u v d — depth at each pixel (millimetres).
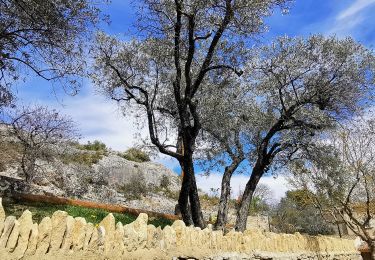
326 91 16516
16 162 23750
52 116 23938
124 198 30281
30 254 4820
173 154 14617
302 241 14414
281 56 16781
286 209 33219
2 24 11336
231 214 29141
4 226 4641
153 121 15570
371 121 16406
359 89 16641
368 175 15984
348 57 16531
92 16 12062
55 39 11633
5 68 11977
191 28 13320
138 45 16484
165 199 35062
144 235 6980
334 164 16750
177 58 14016
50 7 11141
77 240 5539
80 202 15750
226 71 15922
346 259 18281
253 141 19297
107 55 16078
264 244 11547
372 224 22203
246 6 12820
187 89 14047
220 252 9227
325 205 18547
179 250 7891
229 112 18016
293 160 18062
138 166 39469
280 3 13164
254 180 17016
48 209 13320
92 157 36438
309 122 16891
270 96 18672
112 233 6238
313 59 16688
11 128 22094
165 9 14250
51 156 24531
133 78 16688
